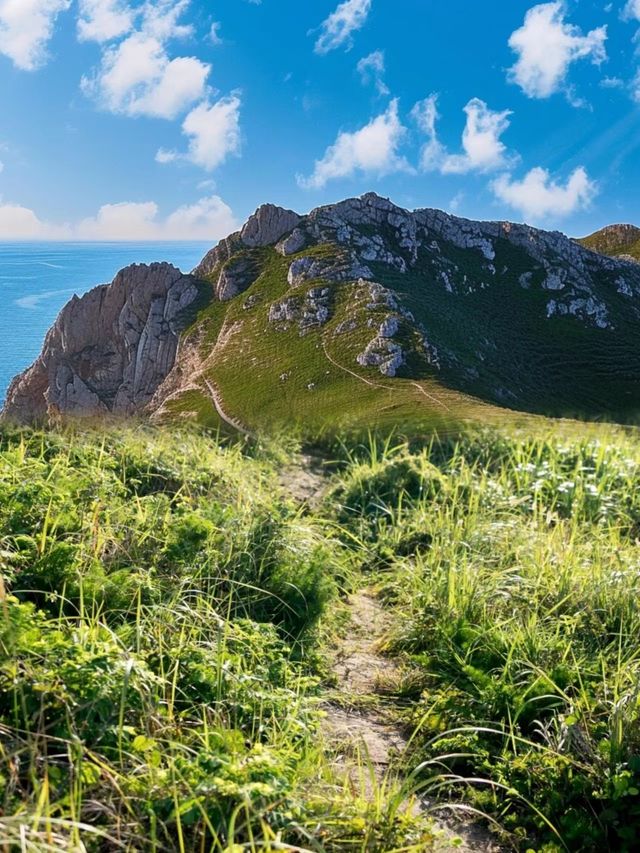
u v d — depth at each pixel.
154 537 5.62
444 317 118.25
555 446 10.99
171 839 2.61
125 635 4.03
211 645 4.35
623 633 5.28
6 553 4.53
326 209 139.00
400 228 144.88
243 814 2.72
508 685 4.54
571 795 3.68
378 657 5.52
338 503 9.27
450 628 5.42
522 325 141.12
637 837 3.41
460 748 4.15
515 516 8.10
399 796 3.21
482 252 155.38
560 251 163.75
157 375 128.00
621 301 162.12
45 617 4.03
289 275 122.62
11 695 3.00
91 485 6.48
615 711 3.99
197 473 8.12
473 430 12.69
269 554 6.06
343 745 4.04
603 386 125.31
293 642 5.28
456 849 3.33
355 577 7.10
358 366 90.94
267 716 3.85
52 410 9.75
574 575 6.11
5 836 2.23
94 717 3.07
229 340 113.25
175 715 3.52
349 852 2.90
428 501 9.08
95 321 135.75
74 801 2.59
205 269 142.12
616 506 8.60
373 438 12.70
